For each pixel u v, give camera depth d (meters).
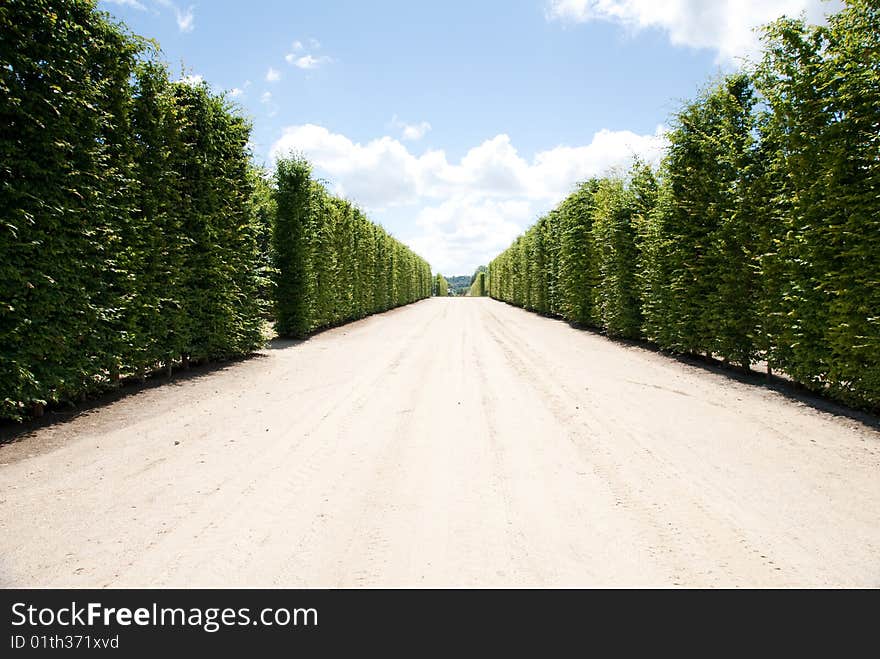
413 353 12.21
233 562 3.13
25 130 5.65
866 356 6.20
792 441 5.41
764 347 8.33
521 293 37.06
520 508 3.88
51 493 4.10
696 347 10.65
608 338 15.65
